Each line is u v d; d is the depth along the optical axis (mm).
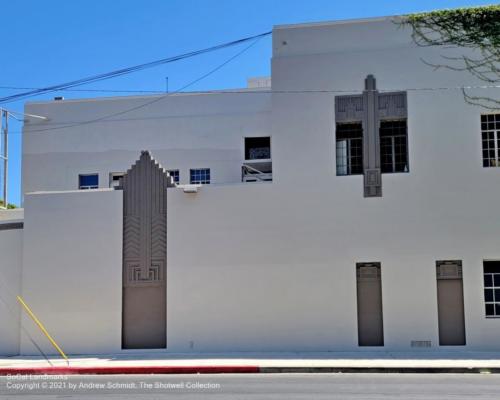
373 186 19797
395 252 19469
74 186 27625
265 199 20297
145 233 20781
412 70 20031
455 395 11883
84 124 27906
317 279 19766
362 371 15867
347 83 20359
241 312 20016
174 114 27297
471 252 19156
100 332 20547
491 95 19562
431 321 19078
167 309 20344
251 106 26828
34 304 20984
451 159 19531
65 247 21062
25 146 28188
